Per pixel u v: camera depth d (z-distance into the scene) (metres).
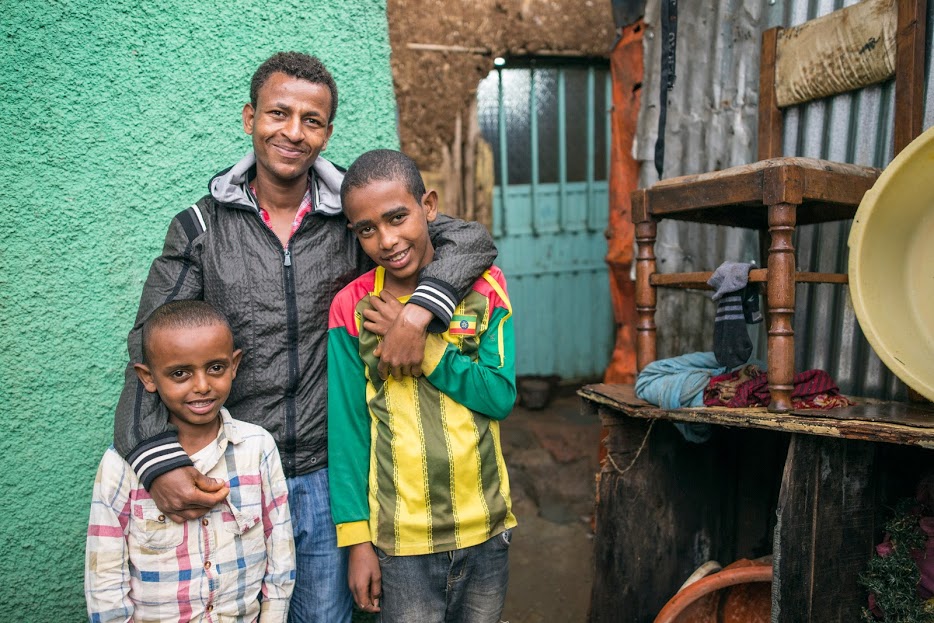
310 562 1.67
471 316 1.52
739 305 1.76
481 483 1.53
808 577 1.56
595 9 4.84
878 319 1.53
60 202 1.81
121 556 1.37
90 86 1.81
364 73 2.05
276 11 1.95
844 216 1.89
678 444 2.18
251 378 1.56
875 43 1.87
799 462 1.52
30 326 1.81
